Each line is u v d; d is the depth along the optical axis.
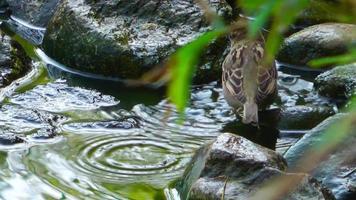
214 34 2.78
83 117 11.45
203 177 8.23
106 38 13.28
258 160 8.12
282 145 10.59
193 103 12.14
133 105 12.07
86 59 13.39
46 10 15.80
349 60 3.04
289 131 10.99
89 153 10.12
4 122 11.04
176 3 14.02
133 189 9.11
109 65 13.19
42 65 13.80
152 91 12.55
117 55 13.10
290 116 11.19
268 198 2.59
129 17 13.83
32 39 15.23
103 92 12.65
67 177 9.38
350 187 8.23
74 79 13.29
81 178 9.37
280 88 12.74
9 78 12.88
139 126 11.15
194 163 8.95
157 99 12.27
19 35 15.41
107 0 13.96
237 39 11.84
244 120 10.84
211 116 11.60
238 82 11.36
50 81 13.05
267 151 8.46
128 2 13.94
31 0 16.06
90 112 11.71
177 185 9.12
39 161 9.81
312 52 13.61
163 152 10.27
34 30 15.72
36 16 15.83
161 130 11.04
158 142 10.60
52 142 10.44
